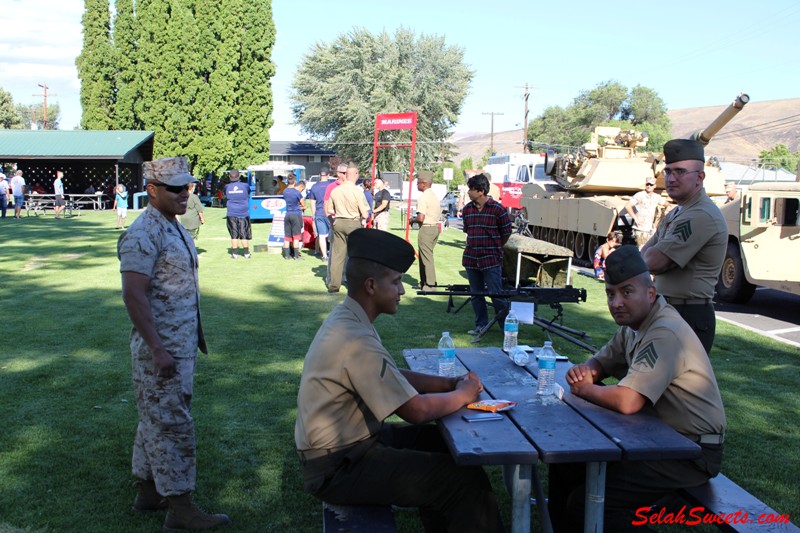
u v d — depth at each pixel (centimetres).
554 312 992
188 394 374
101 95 4038
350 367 313
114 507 404
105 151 3372
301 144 6366
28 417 536
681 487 333
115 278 1218
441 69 5256
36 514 393
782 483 441
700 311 440
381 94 4984
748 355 763
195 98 3991
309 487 320
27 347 740
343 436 317
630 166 1720
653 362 331
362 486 315
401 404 316
